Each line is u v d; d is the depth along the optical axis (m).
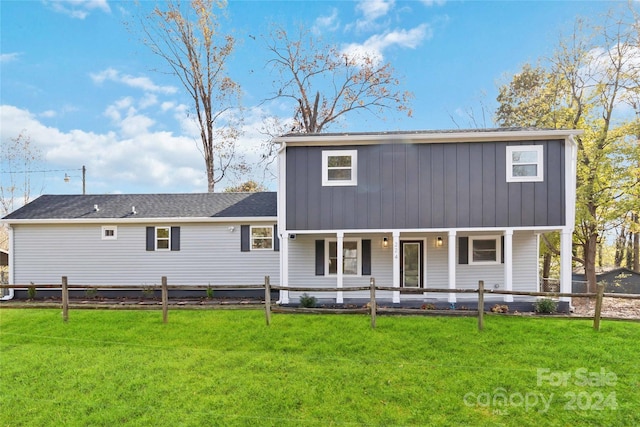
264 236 13.67
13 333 7.75
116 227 13.79
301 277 12.61
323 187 10.88
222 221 13.60
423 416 4.59
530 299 11.19
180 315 8.95
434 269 12.20
